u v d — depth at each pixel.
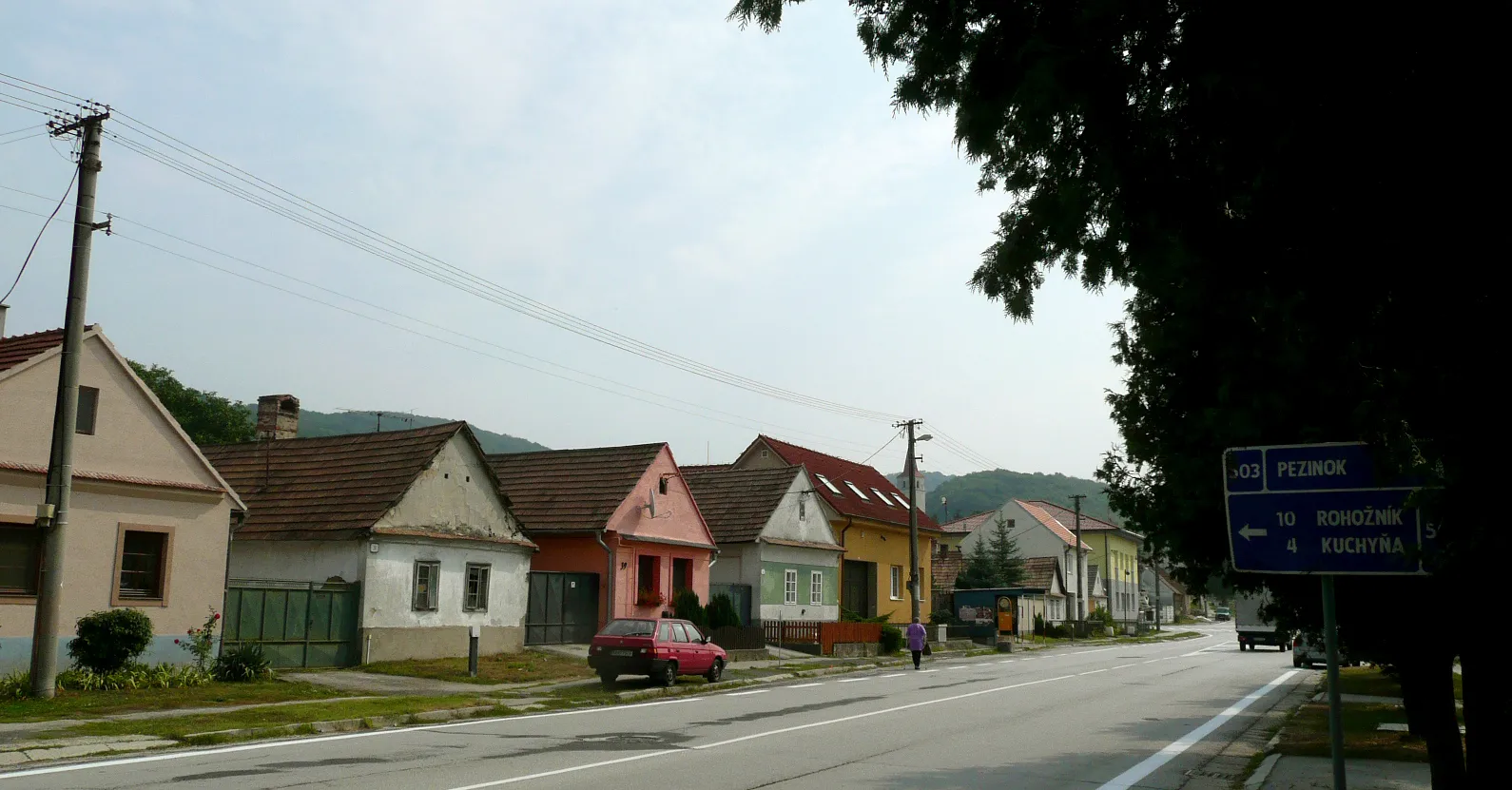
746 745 13.88
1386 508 6.09
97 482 18.59
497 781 10.61
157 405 19.80
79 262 16.89
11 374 17.64
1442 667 9.09
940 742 14.76
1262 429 8.04
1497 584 6.66
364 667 22.75
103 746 12.63
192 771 11.02
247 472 27.91
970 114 7.34
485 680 22.30
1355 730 15.75
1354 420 5.95
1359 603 9.32
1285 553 6.32
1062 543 81.69
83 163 16.97
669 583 33.06
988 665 34.75
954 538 86.88
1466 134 5.34
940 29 7.62
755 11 8.38
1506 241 5.27
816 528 41.34
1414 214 5.52
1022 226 8.27
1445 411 5.54
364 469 25.94
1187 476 10.05
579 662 26.19
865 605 46.56
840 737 15.02
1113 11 6.54
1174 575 11.19
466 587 25.94
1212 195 6.61
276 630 21.69
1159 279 7.56
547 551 31.84
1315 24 5.64
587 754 12.74
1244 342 7.05
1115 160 6.73
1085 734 16.03
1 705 15.11
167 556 19.70
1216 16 6.09
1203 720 18.27
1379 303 5.82
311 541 24.11
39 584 16.92
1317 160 5.79
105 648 17.50
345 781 10.47
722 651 24.94
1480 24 5.20
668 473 33.59
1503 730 7.74
